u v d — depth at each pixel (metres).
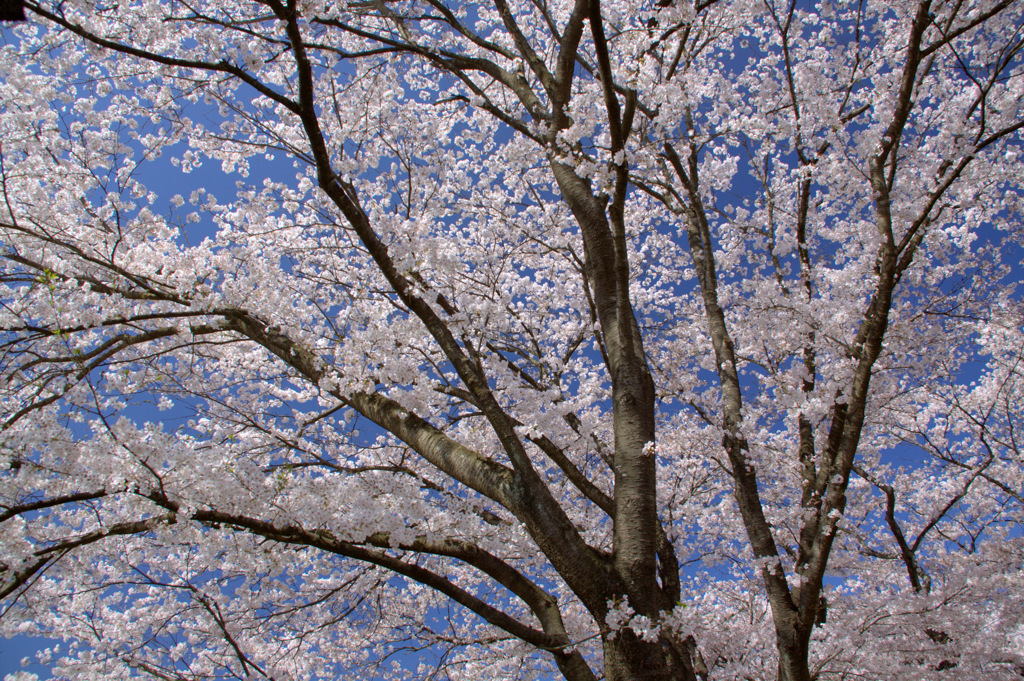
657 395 6.28
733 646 5.03
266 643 6.32
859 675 4.83
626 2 4.78
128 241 4.78
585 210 4.98
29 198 4.62
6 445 3.57
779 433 7.22
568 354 6.68
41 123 4.79
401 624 6.31
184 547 5.07
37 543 4.24
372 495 4.50
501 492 3.86
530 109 5.47
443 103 6.61
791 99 5.60
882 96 5.37
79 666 5.43
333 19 5.01
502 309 4.40
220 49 3.55
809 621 3.97
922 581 5.97
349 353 4.21
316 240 5.70
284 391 6.07
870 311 4.36
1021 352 6.47
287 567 5.12
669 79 4.58
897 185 4.91
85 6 3.97
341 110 5.38
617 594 3.57
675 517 5.92
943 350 5.89
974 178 4.87
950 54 5.79
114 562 4.59
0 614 4.20
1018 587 5.13
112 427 3.62
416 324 4.35
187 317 4.70
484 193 6.65
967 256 5.56
